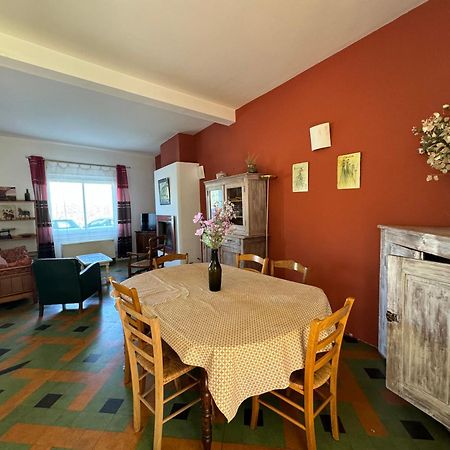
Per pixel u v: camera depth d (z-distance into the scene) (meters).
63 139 5.06
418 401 1.43
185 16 1.84
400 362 1.52
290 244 2.98
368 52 2.12
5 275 3.25
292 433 1.46
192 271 2.33
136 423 1.48
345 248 2.43
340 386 1.82
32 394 1.78
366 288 2.30
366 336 2.34
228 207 1.84
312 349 1.19
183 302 1.60
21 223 4.97
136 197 6.48
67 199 5.53
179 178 4.53
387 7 1.82
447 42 1.69
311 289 1.81
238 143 3.68
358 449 1.36
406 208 1.96
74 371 2.04
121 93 2.72
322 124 2.46
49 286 3.03
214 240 1.79
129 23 1.90
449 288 1.27
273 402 1.69
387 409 1.62
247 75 2.73
